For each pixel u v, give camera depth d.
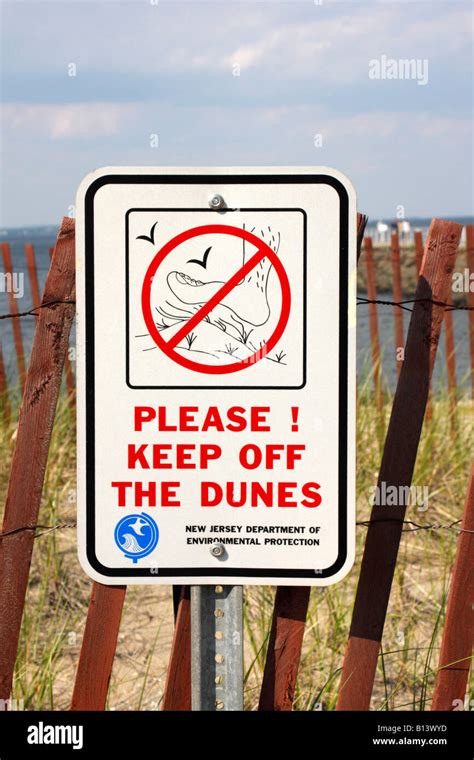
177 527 2.21
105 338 2.19
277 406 2.18
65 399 5.48
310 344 2.17
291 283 2.17
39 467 2.51
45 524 4.36
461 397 6.15
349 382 2.17
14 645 2.54
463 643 2.59
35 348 2.48
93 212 2.17
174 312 2.18
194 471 2.20
